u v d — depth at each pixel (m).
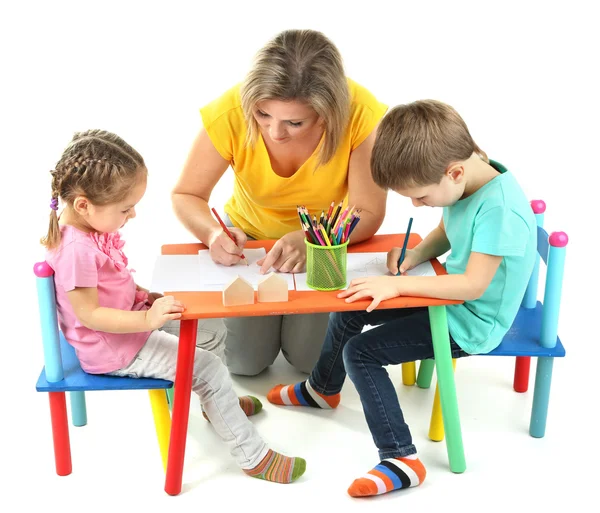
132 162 2.19
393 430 2.37
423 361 2.75
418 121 2.22
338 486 2.38
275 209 2.69
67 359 2.40
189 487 2.38
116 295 2.29
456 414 2.38
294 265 2.39
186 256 2.49
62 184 2.17
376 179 2.31
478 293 2.27
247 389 2.79
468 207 2.32
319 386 2.65
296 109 2.25
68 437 2.41
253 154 2.54
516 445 2.52
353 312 2.53
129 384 2.30
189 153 2.59
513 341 2.47
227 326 2.76
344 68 2.33
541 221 2.64
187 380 2.26
